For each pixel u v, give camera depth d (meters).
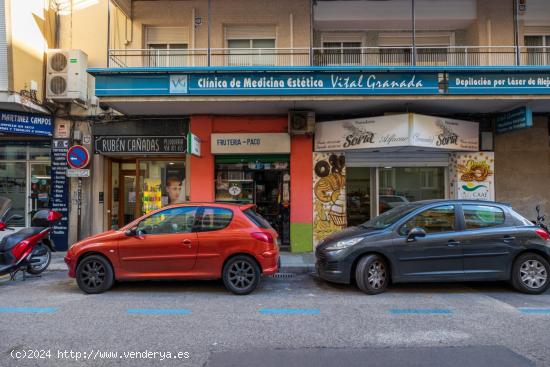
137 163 11.57
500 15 10.59
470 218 6.81
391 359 3.90
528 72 9.09
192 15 10.77
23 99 9.68
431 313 5.50
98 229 10.98
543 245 6.64
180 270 6.57
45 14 10.55
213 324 5.01
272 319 5.23
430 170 11.31
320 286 7.25
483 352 4.08
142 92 9.20
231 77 9.17
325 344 4.32
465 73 9.15
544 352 4.08
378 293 6.60
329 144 10.64
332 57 10.99
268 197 11.45
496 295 6.54
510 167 10.96
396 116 9.59
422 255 6.55
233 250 6.56
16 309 5.68
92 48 10.98
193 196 10.88
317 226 10.86
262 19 10.77
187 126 11.02
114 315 5.39
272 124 10.93
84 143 10.96
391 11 10.67
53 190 10.85
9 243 7.36
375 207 11.24
